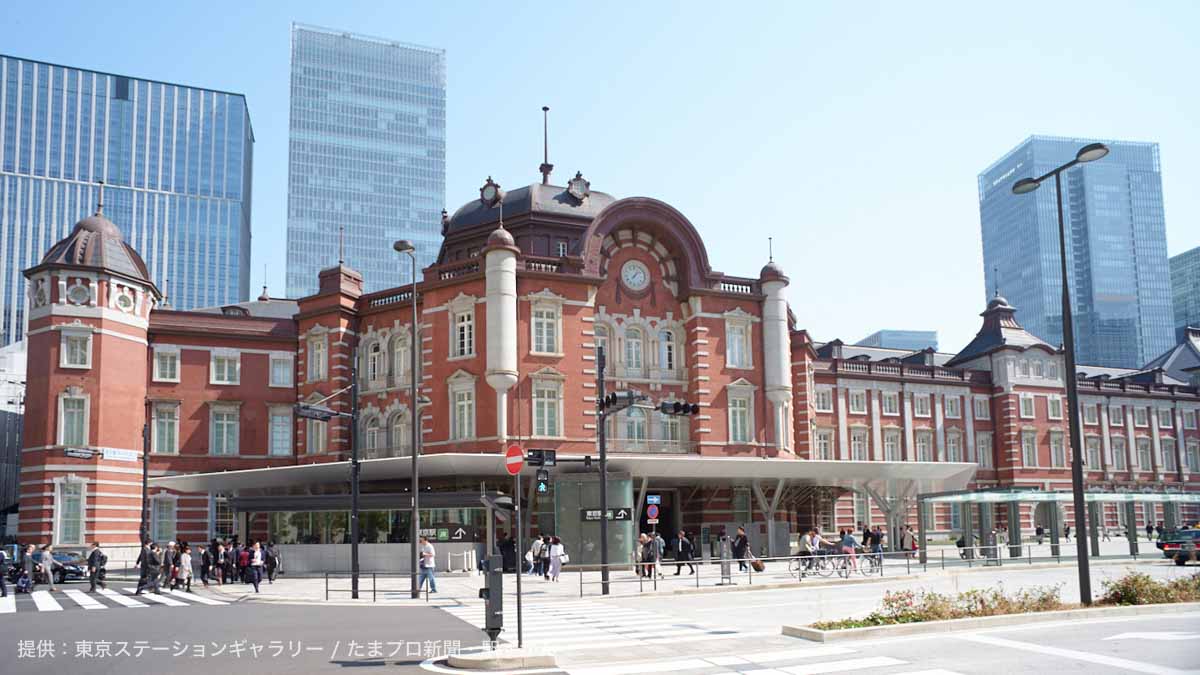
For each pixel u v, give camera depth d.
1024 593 23.45
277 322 58.47
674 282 53.62
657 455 49.69
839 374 76.00
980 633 18.92
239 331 57.56
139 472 53.34
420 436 50.25
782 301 54.44
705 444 51.25
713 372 52.34
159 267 185.62
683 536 44.06
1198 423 92.56
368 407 54.22
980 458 81.00
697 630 21.12
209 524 54.91
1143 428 89.25
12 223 173.38
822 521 69.94
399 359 54.03
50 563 37.84
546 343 49.19
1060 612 20.81
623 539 43.94
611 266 52.31
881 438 76.88
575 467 44.50
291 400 57.94
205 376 56.69
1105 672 14.45
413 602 30.14
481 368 48.41
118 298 53.16
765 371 53.62
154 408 55.28
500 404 47.47
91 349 51.44
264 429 57.25
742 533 40.88
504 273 48.19
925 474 50.66
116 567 50.50
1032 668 14.92
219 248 192.00
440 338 50.41
